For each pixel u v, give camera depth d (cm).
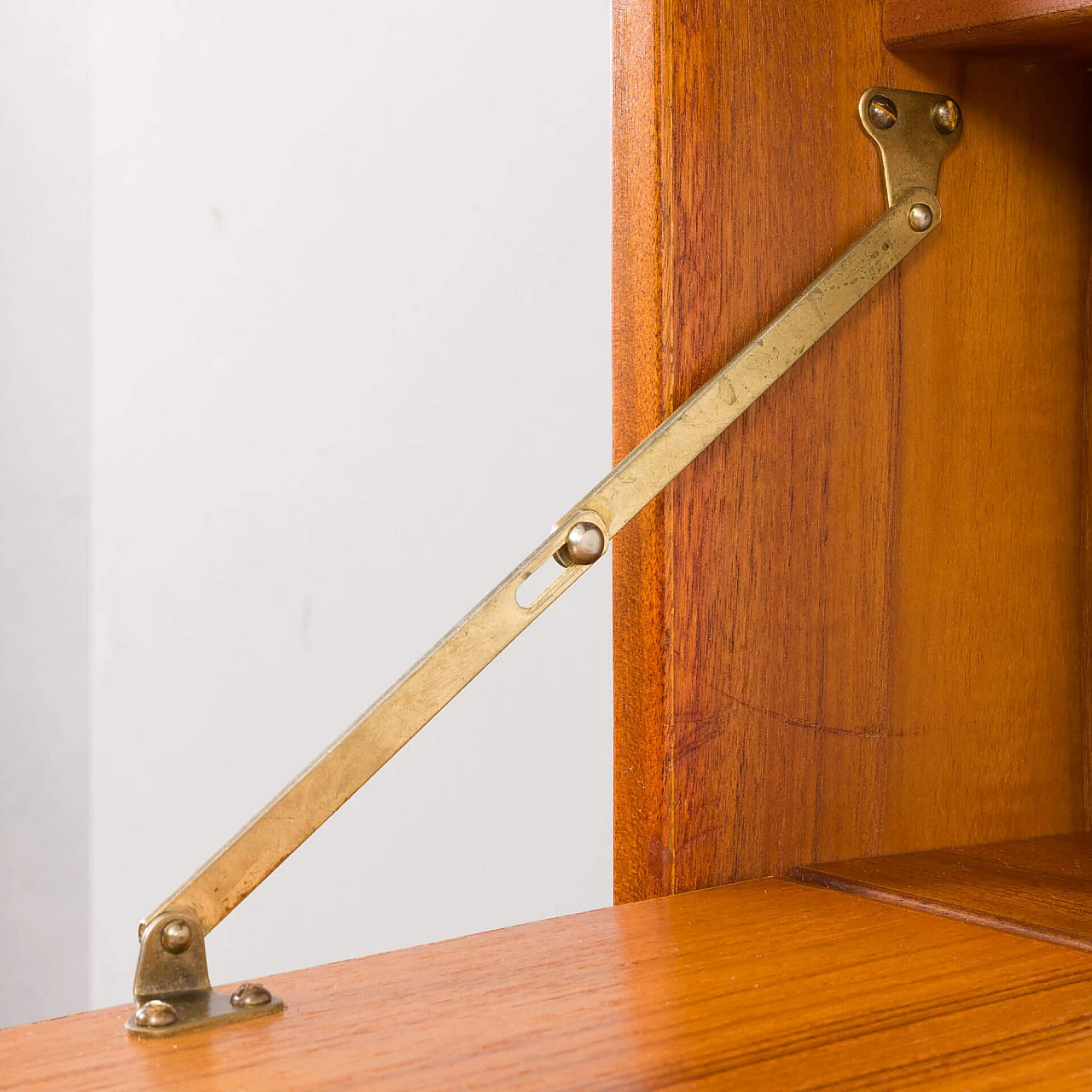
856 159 45
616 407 43
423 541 92
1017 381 48
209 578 112
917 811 47
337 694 99
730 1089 28
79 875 130
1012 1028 31
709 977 35
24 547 138
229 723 110
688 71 42
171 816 117
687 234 42
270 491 106
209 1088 28
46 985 136
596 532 39
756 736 44
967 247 47
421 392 92
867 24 45
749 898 42
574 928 39
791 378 44
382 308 95
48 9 130
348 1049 30
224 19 109
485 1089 28
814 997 33
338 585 99
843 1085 28
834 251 44
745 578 43
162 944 33
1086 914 39
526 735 86
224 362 110
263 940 107
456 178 90
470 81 88
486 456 88
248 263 107
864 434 45
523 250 85
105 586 125
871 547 45
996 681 48
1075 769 50
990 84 47
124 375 122
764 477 43
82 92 126
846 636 45
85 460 128
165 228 116
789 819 44
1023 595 49
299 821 35
